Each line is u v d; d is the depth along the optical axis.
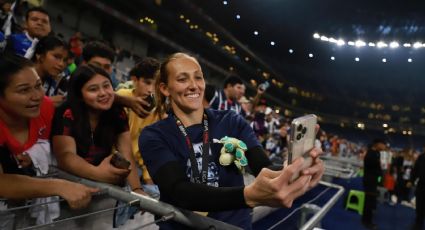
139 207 1.04
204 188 0.86
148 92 2.06
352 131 40.59
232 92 4.25
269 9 33.47
